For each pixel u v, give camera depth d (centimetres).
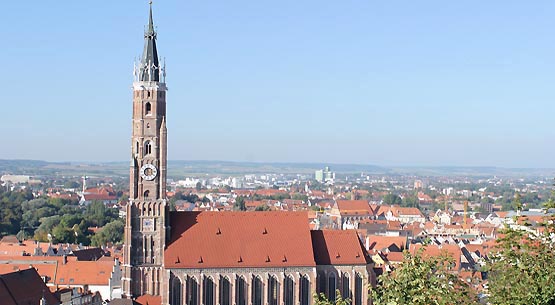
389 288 7750
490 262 7862
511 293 7375
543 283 7238
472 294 7744
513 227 8275
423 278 7638
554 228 7700
